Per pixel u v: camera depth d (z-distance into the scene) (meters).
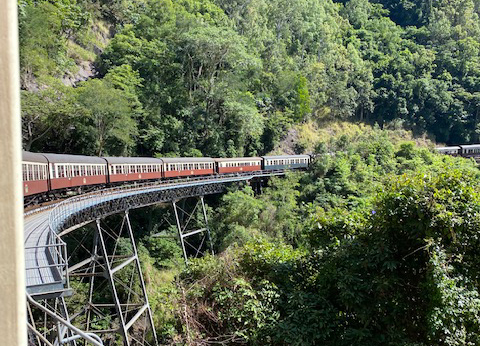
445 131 74.81
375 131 69.94
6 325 1.37
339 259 8.92
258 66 55.22
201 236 35.84
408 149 54.22
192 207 38.19
